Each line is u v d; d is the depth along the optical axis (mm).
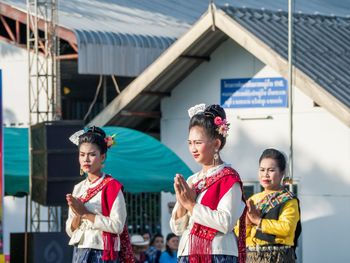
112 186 18484
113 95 48219
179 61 37656
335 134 35625
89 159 18562
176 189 15070
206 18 36344
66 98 46781
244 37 35969
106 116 38906
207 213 14922
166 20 48969
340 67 36656
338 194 35531
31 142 32875
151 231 41188
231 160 37969
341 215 35438
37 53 39750
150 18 48625
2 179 29859
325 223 35750
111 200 18391
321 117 35875
